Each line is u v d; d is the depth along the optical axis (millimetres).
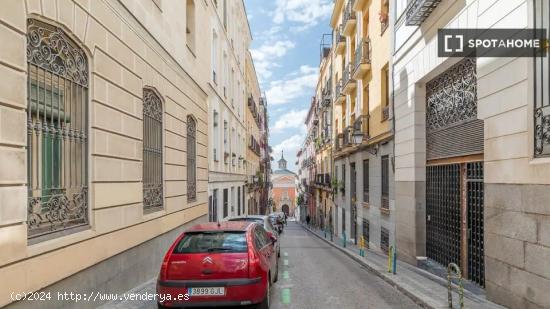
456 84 8883
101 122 6023
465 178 8391
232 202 22906
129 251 7105
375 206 15602
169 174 9703
